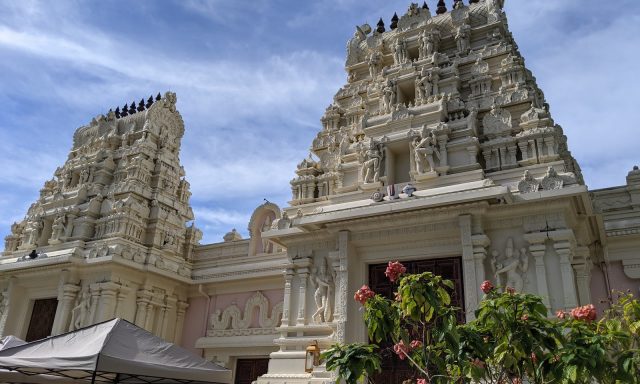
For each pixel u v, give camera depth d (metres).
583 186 13.49
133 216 25.42
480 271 14.11
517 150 17.20
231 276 23.72
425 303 7.97
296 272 17.98
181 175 30.16
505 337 7.54
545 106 22.69
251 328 22.30
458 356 7.56
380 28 26.02
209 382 11.36
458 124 18.09
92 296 22.16
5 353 10.36
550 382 7.25
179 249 26.61
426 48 22.02
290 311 17.50
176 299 24.83
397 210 15.10
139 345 10.55
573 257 14.93
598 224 15.38
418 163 17.50
